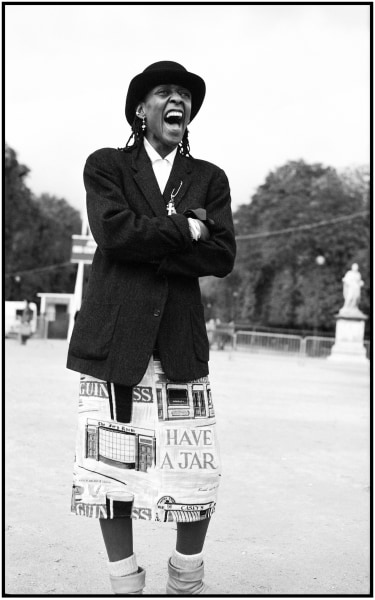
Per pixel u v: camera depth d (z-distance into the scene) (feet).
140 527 14.60
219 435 25.41
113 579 9.33
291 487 18.12
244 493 17.34
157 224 9.01
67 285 228.43
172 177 9.86
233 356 94.43
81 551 12.63
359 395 44.47
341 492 17.79
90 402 9.30
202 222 9.47
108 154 9.75
